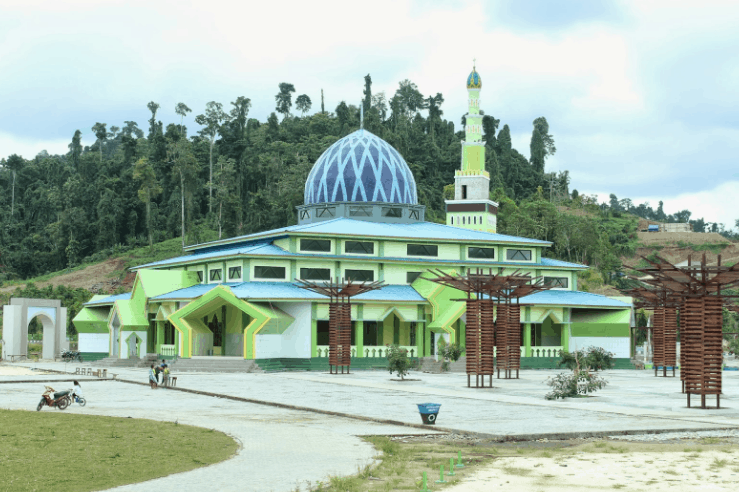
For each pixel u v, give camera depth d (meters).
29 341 129.75
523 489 22.98
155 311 88.19
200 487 22.61
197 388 54.53
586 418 38.88
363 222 93.94
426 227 97.00
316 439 31.25
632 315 95.88
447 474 25.02
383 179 97.38
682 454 28.83
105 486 22.69
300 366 78.06
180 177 184.12
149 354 86.31
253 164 192.50
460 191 125.38
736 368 89.69
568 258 181.88
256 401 45.69
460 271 91.44
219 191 189.88
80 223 197.12
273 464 26.08
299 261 84.00
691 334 44.81
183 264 92.19
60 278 179.62
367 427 35.28
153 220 194.25
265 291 78.38
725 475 25.11
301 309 78.81
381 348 81.81
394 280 88.62
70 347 114.69
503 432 33.56
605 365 82.38
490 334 58.59
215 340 83.62
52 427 33.78
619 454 28.83
